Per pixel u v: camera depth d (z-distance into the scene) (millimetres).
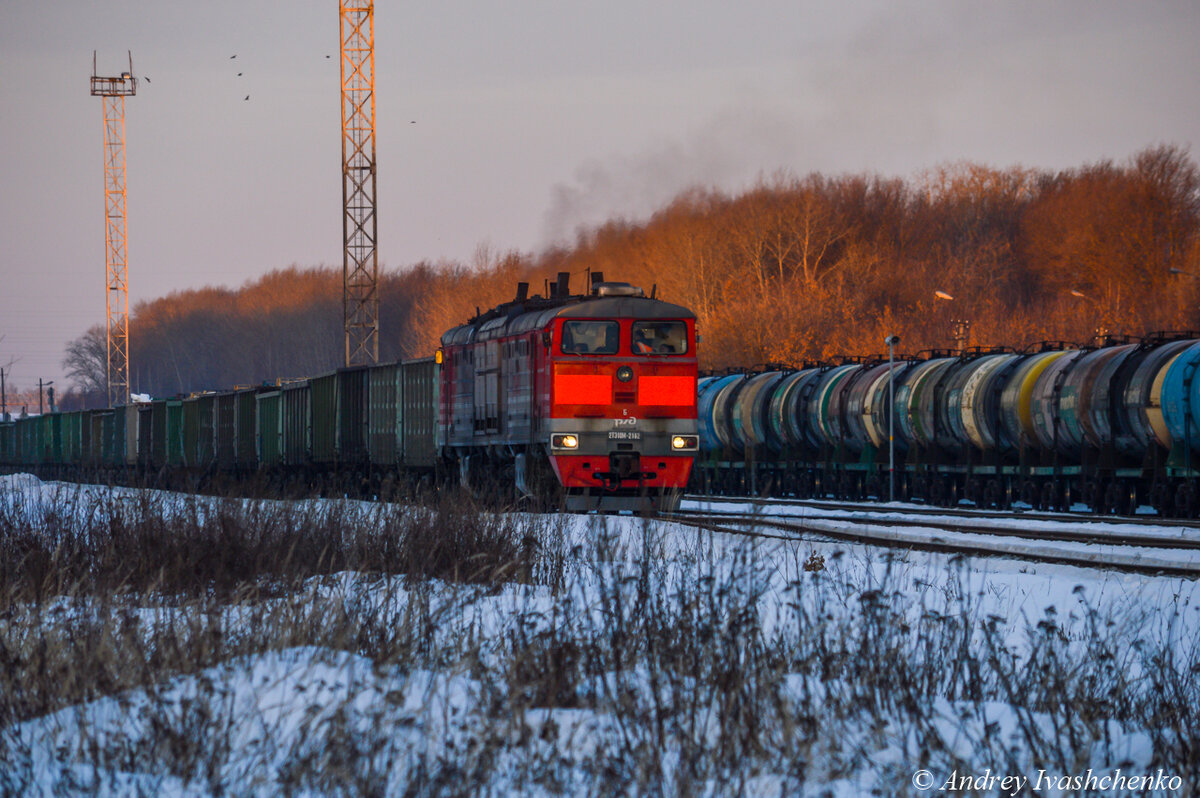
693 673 30938
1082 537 75875
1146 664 34594
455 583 42781
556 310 90562
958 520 93125
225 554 50094
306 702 27328
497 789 23922
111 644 32656
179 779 24312
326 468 147375
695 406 91125
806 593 43094
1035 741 27328
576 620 36062
